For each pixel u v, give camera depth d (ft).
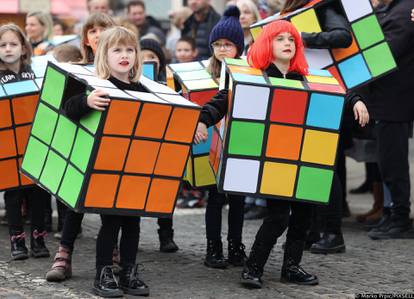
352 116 28.94
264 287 21.79
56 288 21.33
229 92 20.81
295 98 20.25
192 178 23.82
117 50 20.65
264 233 21.42
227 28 24.16
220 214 24.13
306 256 25.57
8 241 27.25
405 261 24.91
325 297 20.80
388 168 28.37
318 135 20.54
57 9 49.96
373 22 25.35
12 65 24.64
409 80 28.14
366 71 25.46
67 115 20.02
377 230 28.53
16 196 24.48
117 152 19.49
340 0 25.31
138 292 20.72
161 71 30.71
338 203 25.88
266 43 21.12
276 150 20.47
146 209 20.20
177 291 21.33
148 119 19.51
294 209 21.99
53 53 27.68
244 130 20.26
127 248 20.99
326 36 24.90
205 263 24.23
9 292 20.93
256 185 20.52
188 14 40.83
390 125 28.30
